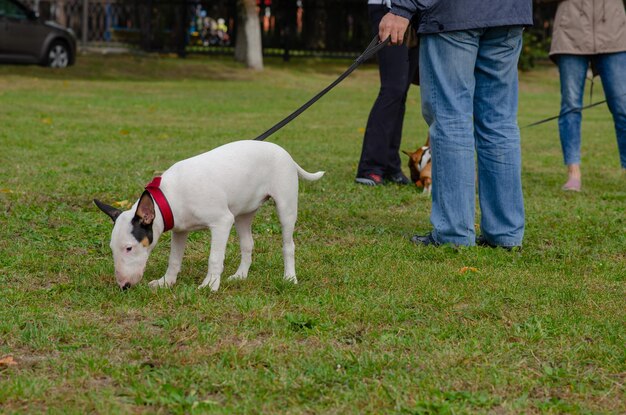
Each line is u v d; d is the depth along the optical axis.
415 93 21.48
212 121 14.39
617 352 3.77
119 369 3.48
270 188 4.67
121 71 23.33
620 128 8.21
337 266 5.21
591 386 3.44
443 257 5.49
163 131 12.52
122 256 4.27
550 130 14.98
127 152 10.04
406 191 8.02
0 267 5.04
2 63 21.91
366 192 7.84
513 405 3.24
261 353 3.66
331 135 12.79
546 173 9.66
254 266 5.15
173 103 17.33
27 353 3.69
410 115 17.02
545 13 29.84
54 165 8.82
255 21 25.27
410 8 5.54
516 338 3.95
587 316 4.27
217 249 4.48
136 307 4.27
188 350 3.71
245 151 4.56
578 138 8.39
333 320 4.15
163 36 28.12
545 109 19.23
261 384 3.35
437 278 4.93
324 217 6.68
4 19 21.17
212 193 4.39
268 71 25.36
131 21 29.75
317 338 3.91
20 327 3.99
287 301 4.43
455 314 4.30
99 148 10.36
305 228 6.31
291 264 4.82
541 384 3.45
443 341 3.91
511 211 5.83
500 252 5.64
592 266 5.38
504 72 5.81
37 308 4.22
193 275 4.95
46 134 11.55
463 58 5.66
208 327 3.98
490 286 4.79
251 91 21.05
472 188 5.77
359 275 4.97
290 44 28.69
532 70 28.25
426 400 3.22
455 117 5.69
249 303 4.29
